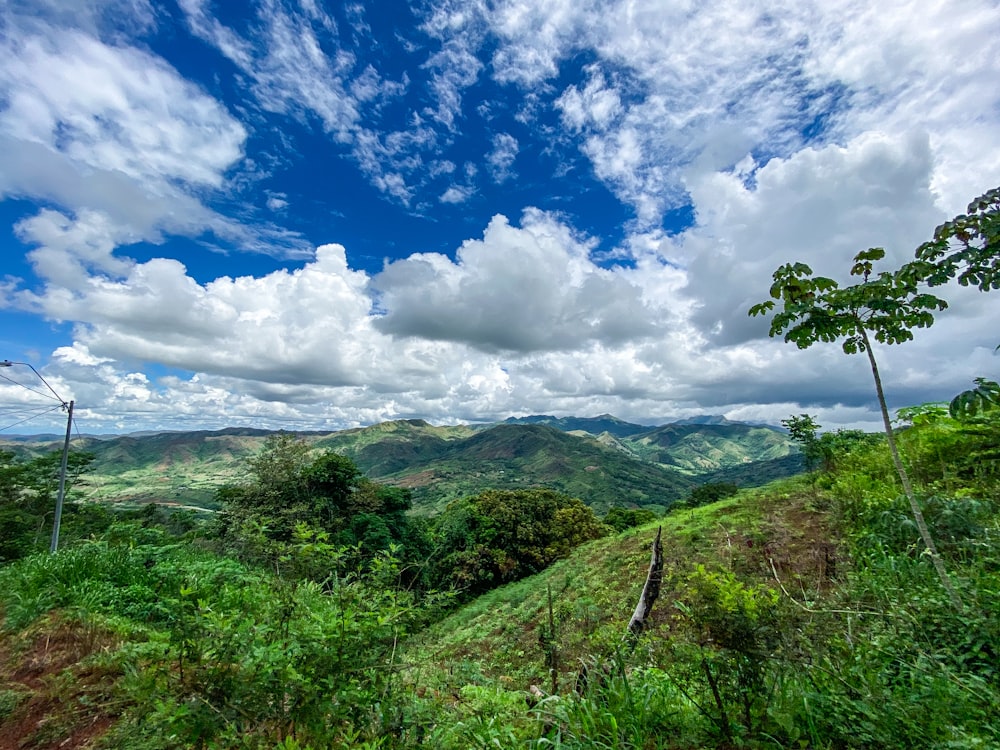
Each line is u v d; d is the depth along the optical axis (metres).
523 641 8.34
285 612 3.10
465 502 30.48
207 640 2.49
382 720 2.81
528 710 3.13
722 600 2.58
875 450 7.81
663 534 11.74
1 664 4.43
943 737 2.06
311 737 2.53
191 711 2.24
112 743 2.87
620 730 2.56
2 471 31.28
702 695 2.71
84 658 4.35
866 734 2.13
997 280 2.54
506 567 25.09
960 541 4.06
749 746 2.31
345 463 24.73
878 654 2.83
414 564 4.30
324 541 3.40
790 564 5.84
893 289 2.83
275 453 23.14
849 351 3.19
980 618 2.77
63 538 24.06
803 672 2.51
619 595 8.57
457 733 3.05
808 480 10.27
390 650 3.14
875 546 4.83
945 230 2.69
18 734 3.34
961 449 5.67
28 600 5.57
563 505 32.56
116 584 6.50
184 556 8.05
